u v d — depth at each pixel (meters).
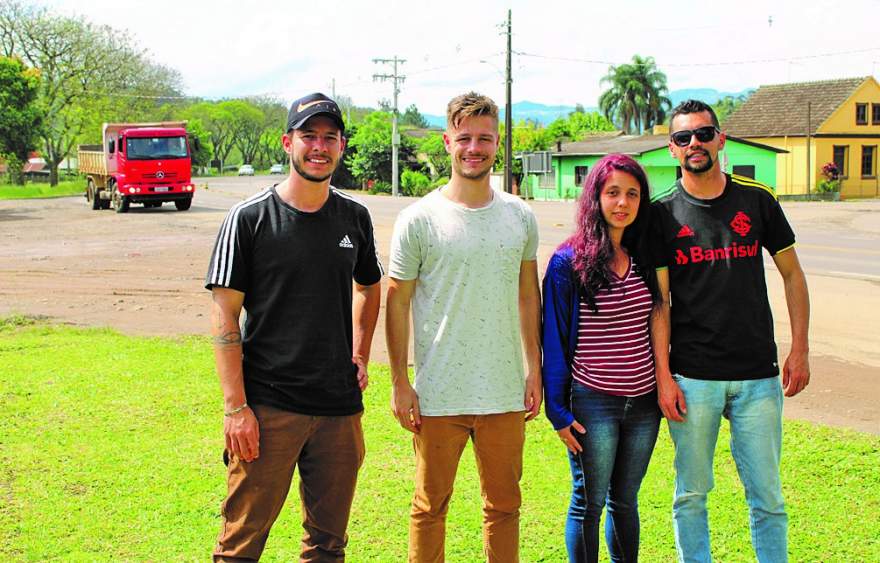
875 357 8.11
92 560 4.09
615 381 3.58
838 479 4.97
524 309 3.80
